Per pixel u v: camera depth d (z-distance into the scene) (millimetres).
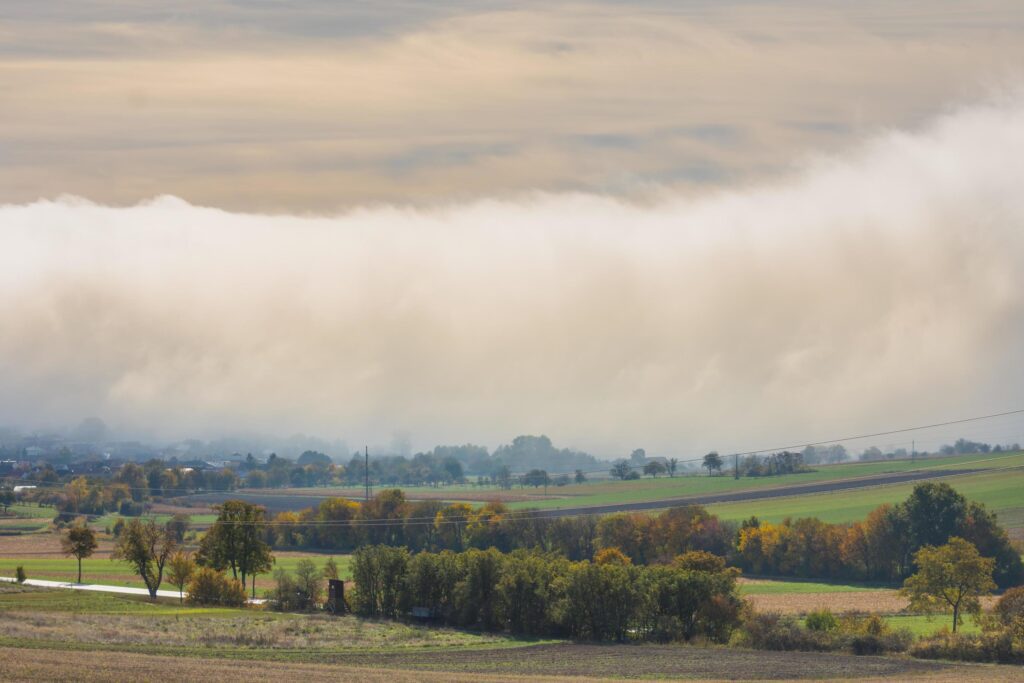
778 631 162250
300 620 187250
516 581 184250
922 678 120750
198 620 176375
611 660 142250
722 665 136500
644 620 177250
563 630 179625
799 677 123688
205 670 105562
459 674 118062
